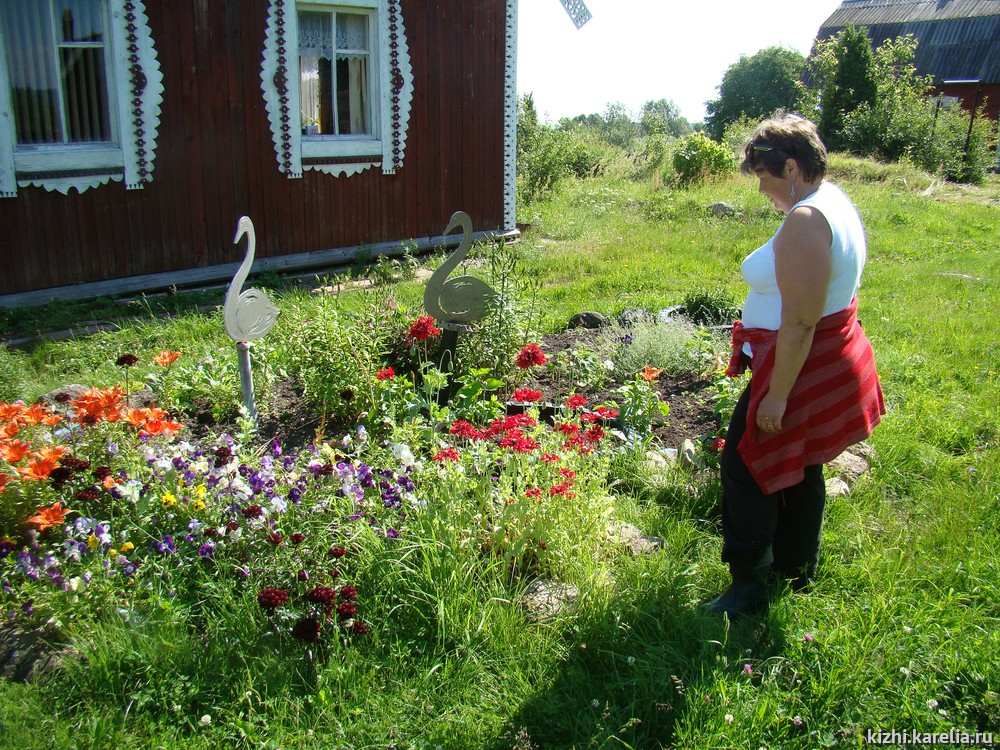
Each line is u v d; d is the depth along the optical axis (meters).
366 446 3.82
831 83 26.14
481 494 3.42
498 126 11.05
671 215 13.32
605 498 3.61
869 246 11.15
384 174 9.96
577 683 2.70
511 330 5.30
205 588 3.02
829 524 3.69
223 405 4.77
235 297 4.20
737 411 3.00
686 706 2.57
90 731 2.45
